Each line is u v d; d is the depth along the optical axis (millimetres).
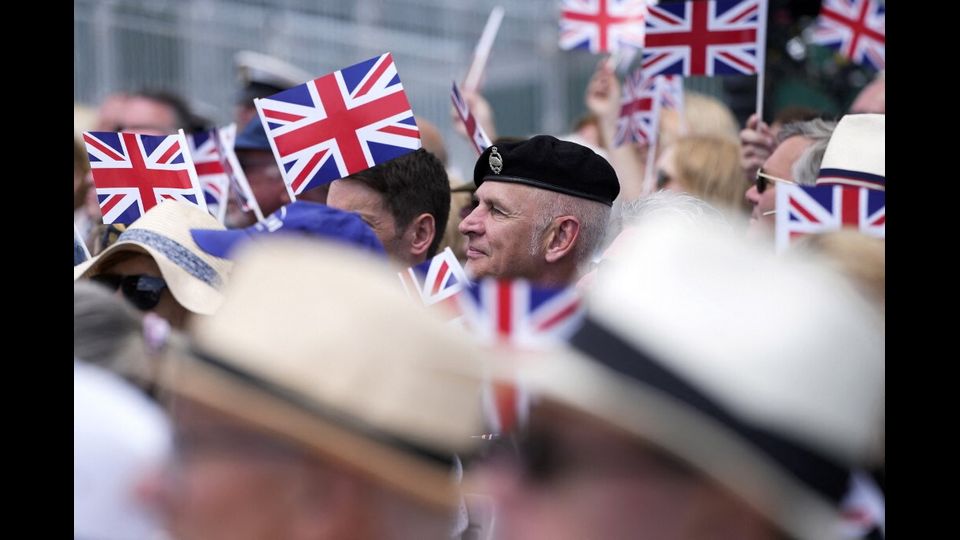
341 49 32406
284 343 4137
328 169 11430
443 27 33781
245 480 4125
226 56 30656
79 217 16219
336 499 4098
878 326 3896
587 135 21109
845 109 22578
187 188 12023
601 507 3756
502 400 4055
